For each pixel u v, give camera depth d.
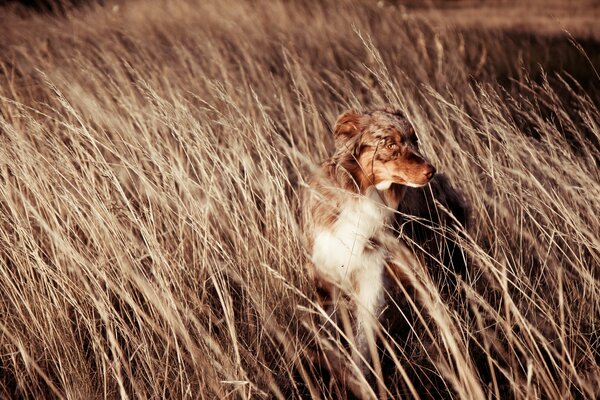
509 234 3.88
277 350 2.89
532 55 9.05
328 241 3.29
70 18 10.56
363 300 3.35
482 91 4.64
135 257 3.23
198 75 6.55
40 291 3.06
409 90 6.20
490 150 3.81
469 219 4.01
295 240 3.50
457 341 2.96
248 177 3.73
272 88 6.27
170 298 2.81
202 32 9.03
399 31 9.80
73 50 7.60
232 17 10.42
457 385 2.41
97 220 3.32
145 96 4.31
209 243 3.33
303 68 6.89
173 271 3.19
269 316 3.06
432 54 8.38
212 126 5.00
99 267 3.06
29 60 6.84
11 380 2.99
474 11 16.42
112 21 10.46
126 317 3.27
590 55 9.09
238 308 3.46
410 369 3.10
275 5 11.20
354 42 9.08
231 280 3.55
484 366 3.09
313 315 3.37
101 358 2.89
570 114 6.32
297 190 4.04
